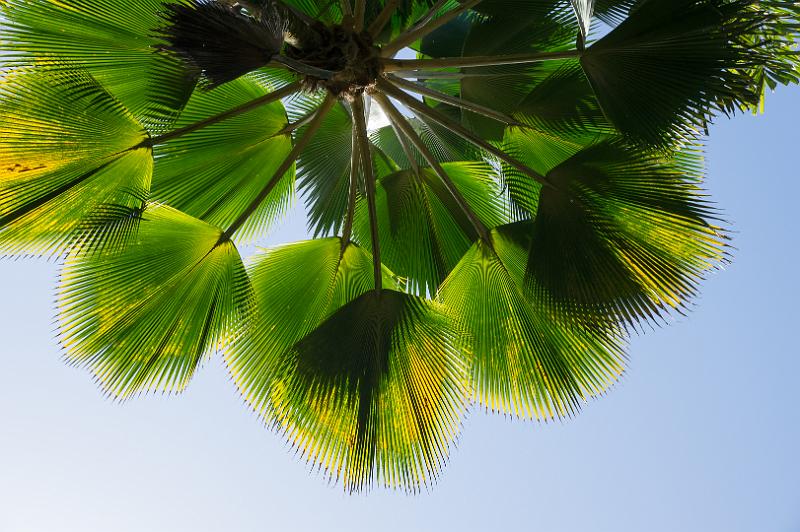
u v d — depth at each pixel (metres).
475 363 4.06
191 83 3.63
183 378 3.80
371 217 4.10
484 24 4.47
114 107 3.49
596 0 3.93
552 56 3.66
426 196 4.84
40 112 3.29
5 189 3.34
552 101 4.24
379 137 5.87
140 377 3.68
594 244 3.59
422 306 3.86
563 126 4.27
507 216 4.80
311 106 5.02
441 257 4.83
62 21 3.38
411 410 3.67
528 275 3.80
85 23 3.42
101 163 3.54
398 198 4.86
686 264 3.41
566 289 3.64
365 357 3.75
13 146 3.27
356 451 3.55
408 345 3.77
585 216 3.64
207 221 4.56
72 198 3.52
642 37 3.38
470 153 5.33
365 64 3.90
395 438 3.63
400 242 4.83
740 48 3.26
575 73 4.13
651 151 3.54
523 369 3.96
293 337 4.16
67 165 3.44
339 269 4.36
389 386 3.69
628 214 3.54
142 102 3.80
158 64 3.60
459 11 4.04
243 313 3.93
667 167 3.52
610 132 4.16
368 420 3.60
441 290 4.20
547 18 4.31
